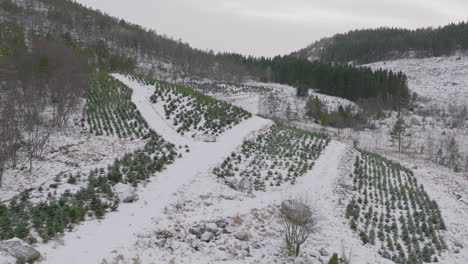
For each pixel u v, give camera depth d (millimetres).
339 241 20641
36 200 18078
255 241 18156
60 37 104062
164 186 22688
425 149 63875
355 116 80000
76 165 27328
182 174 25172
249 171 28641
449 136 65312
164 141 32719
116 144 32594
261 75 132625
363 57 197250
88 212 17281
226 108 45750
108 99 45844
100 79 56031
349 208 25625
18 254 11852
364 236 21547
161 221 17750
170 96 46438
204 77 120375
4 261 11156
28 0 141125
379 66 173875
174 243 15836
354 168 35781
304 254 17766
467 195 34750
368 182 32719
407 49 190000
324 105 83875
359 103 90438
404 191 31578
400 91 101688
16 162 27969
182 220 18297
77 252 13648
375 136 71500
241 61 151500
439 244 22641
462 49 176750
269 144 36500
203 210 20297
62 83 40938
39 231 14445
